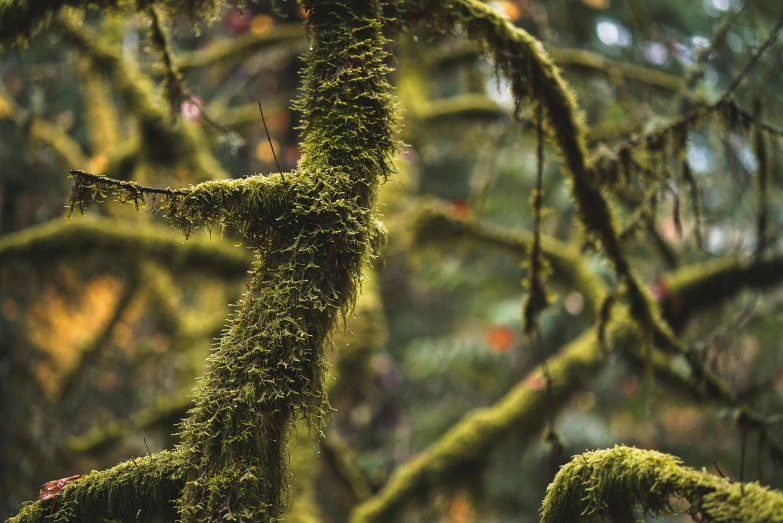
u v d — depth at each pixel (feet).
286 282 3.49
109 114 14.70
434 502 10.91
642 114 10.26
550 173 14.98
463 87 18.80
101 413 15.92
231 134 6.85
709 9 13.51
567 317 17.71
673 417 17.04
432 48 15.05
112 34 11.85
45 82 15.25
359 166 3.81
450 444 10.98
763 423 7.30
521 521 16.81
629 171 6.38
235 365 3.40
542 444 15.56
